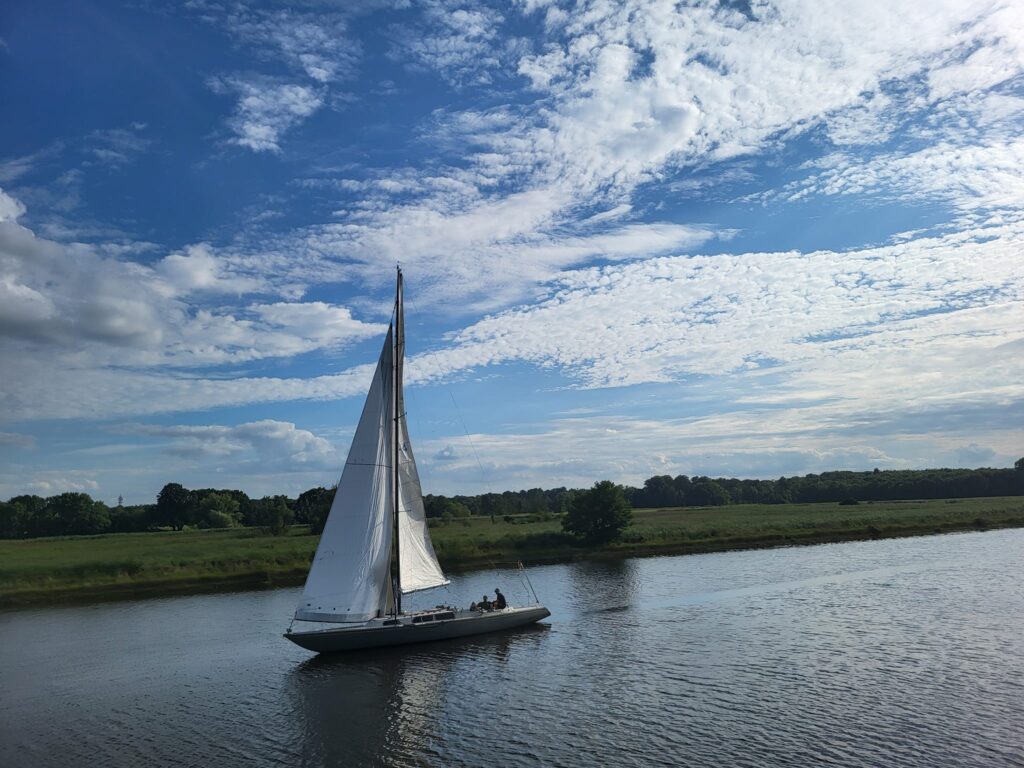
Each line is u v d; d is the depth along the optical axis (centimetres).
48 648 5031
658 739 2862
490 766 2658
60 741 3105
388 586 4644
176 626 5700
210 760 2827
